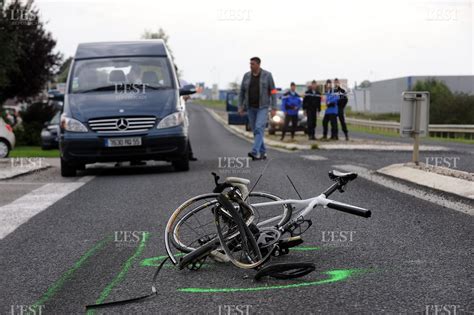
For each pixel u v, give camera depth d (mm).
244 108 20547
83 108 17078
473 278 6453
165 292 6348
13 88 53094
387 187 12984
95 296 6312
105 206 11625
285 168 17016
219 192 7254
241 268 7074
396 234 8633
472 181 11945
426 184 12766
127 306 5949
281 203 7379
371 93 62656
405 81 55500
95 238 8977
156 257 7816
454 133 52812
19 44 44906
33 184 15281
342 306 5707
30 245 8695
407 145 26562
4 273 7336
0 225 10148
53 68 53625
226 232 7008
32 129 44844
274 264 6539
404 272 6762
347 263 7211
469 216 9672
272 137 38969
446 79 59219
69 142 16703
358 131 52688
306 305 5766
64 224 10070
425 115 15211
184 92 18125
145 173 17281
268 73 20250
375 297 5934
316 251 7805
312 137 32312
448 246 7859
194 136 50031
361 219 9742
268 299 5988
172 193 12898
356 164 17859
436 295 5926
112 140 16672
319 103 32156
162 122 16906
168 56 18984
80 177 16938
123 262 7625
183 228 7422
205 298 6102
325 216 10039
